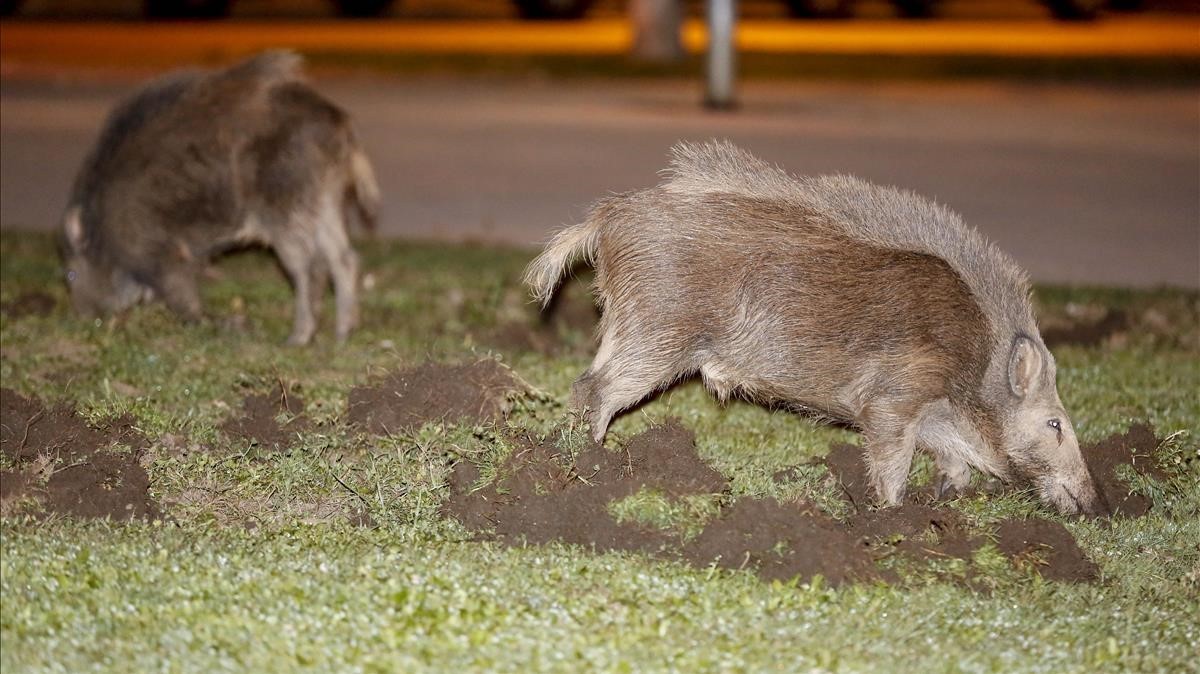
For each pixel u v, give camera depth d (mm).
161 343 17484
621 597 10258
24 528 10922
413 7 83812
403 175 32562
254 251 23656
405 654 9211
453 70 54031
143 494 11711
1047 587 11156
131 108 18609
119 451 12609
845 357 12484
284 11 79750
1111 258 25672
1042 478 12648
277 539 11164
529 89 49938
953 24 75562
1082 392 16641
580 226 13422
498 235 26312
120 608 9555
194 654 9000
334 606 9773
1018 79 53406
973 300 12375
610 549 11297
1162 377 17484
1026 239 27016
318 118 18094
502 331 19312
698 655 9359
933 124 42438
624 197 13109
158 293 18703
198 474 12375
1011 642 10023
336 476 12469
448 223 27359
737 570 10922
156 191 18156
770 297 12516
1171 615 10844
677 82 51750
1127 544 12281
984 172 33875
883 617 10258
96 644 9094
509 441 12852
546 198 30000
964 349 12336
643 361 12922
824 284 12430
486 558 10953
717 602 10258
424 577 10344
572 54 58844
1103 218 29109
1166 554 12219
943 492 13320
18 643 9047
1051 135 40625
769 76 53125
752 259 12555
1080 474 12602
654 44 57469
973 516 12453
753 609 10148
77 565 10250
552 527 11531
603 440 13234
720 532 11258
